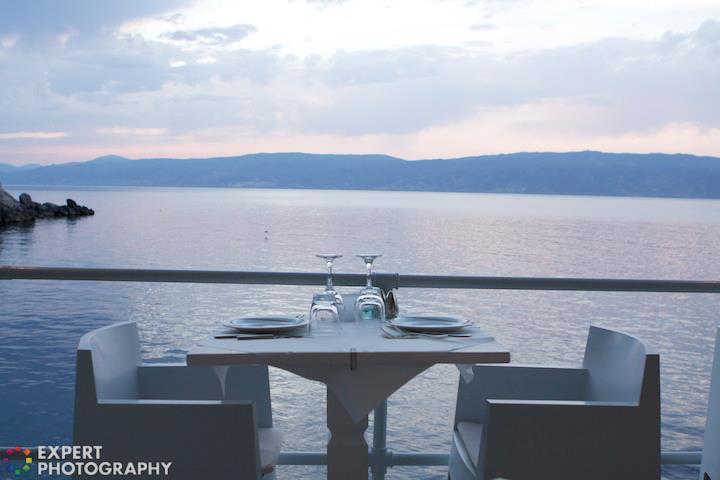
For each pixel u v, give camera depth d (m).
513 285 2.35
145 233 57.97
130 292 20.77
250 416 1.69
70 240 50.66
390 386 1.71
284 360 1.61
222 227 66.75
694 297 18.53
